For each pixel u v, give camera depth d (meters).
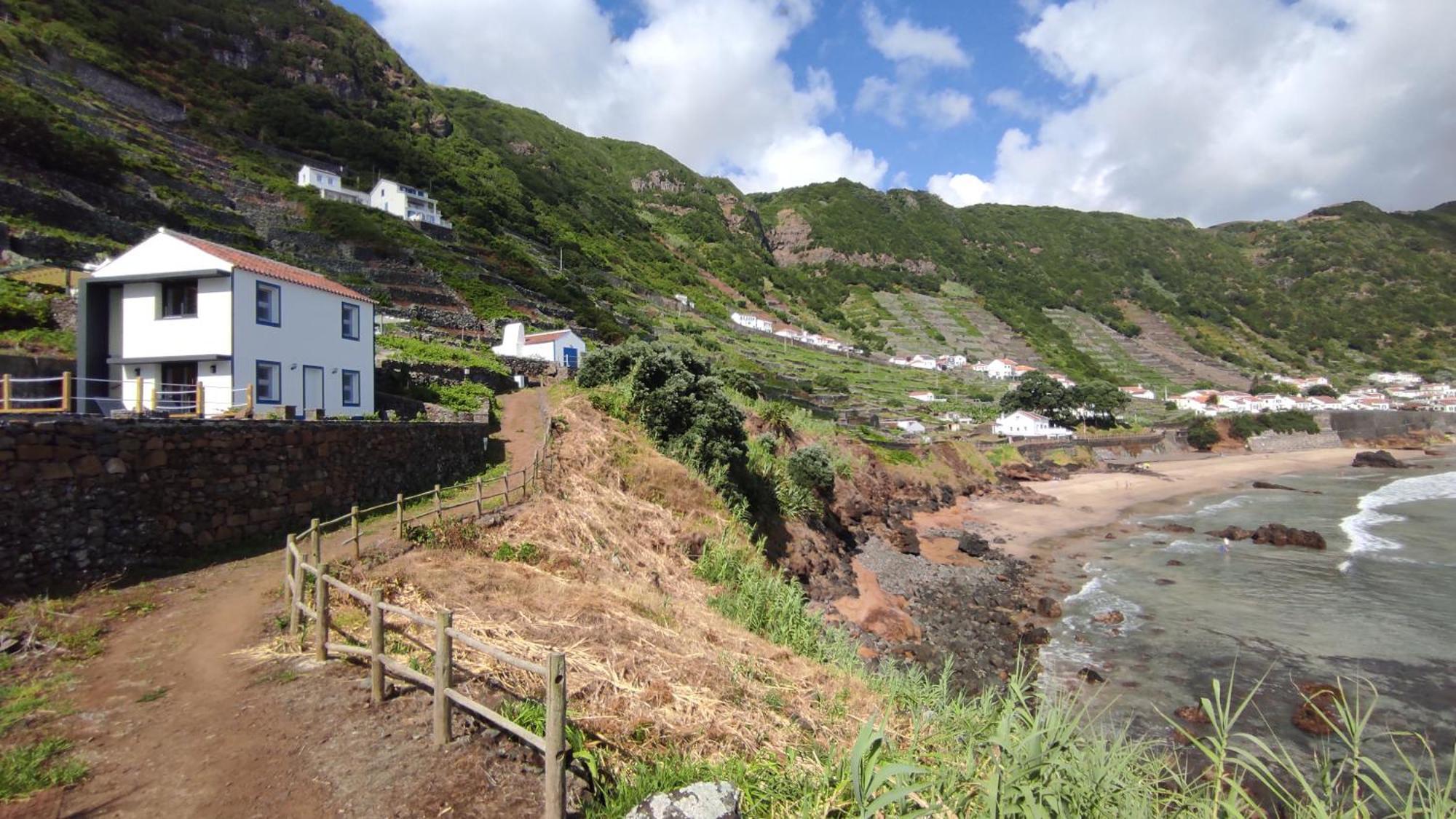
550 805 4.99
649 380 26.62
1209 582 28.41
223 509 12.84
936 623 23.64
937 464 54.75
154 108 72.44
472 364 36.62
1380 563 30.73
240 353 19.44
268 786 5.58
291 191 61.78
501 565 12.50
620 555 15.80
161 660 8.12
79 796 5.40
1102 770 5.20
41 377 20.31
